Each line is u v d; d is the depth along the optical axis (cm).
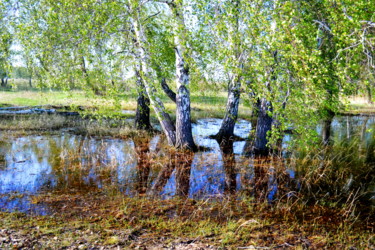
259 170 927
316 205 677
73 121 1662
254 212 629
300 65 621
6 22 870
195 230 538
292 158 1034
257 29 663
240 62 770
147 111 1495
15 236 480
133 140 1299
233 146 1251
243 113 2277
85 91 989
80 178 815
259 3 664
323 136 1408
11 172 838
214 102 2111
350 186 797
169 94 1202
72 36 866
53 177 814
